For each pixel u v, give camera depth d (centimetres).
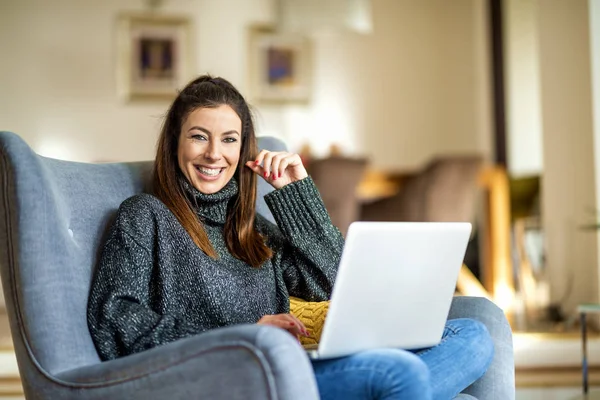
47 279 188
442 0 881
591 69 545
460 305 243
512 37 784
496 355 232
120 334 193
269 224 258
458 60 881
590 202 554
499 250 659
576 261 572
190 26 830
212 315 219
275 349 159
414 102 875
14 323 188
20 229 187
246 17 844
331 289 247
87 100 804
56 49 798
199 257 220
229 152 233
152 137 816
